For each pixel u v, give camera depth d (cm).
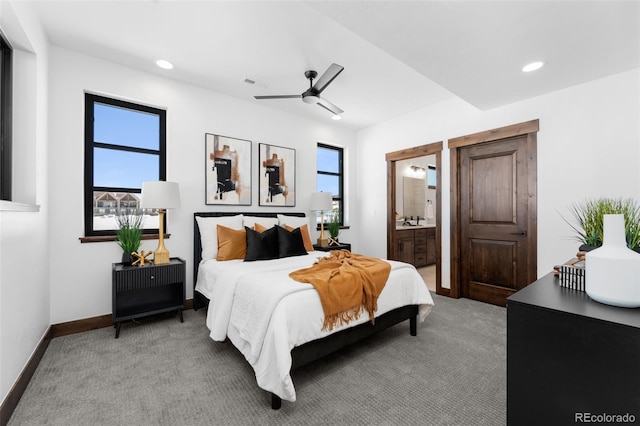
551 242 304
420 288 264
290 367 159
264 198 407
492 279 359
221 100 369
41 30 230
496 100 322
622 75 262
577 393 100
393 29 195
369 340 253
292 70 309
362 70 308
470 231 379
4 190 202
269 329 169
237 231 327
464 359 219
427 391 179
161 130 332
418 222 643
